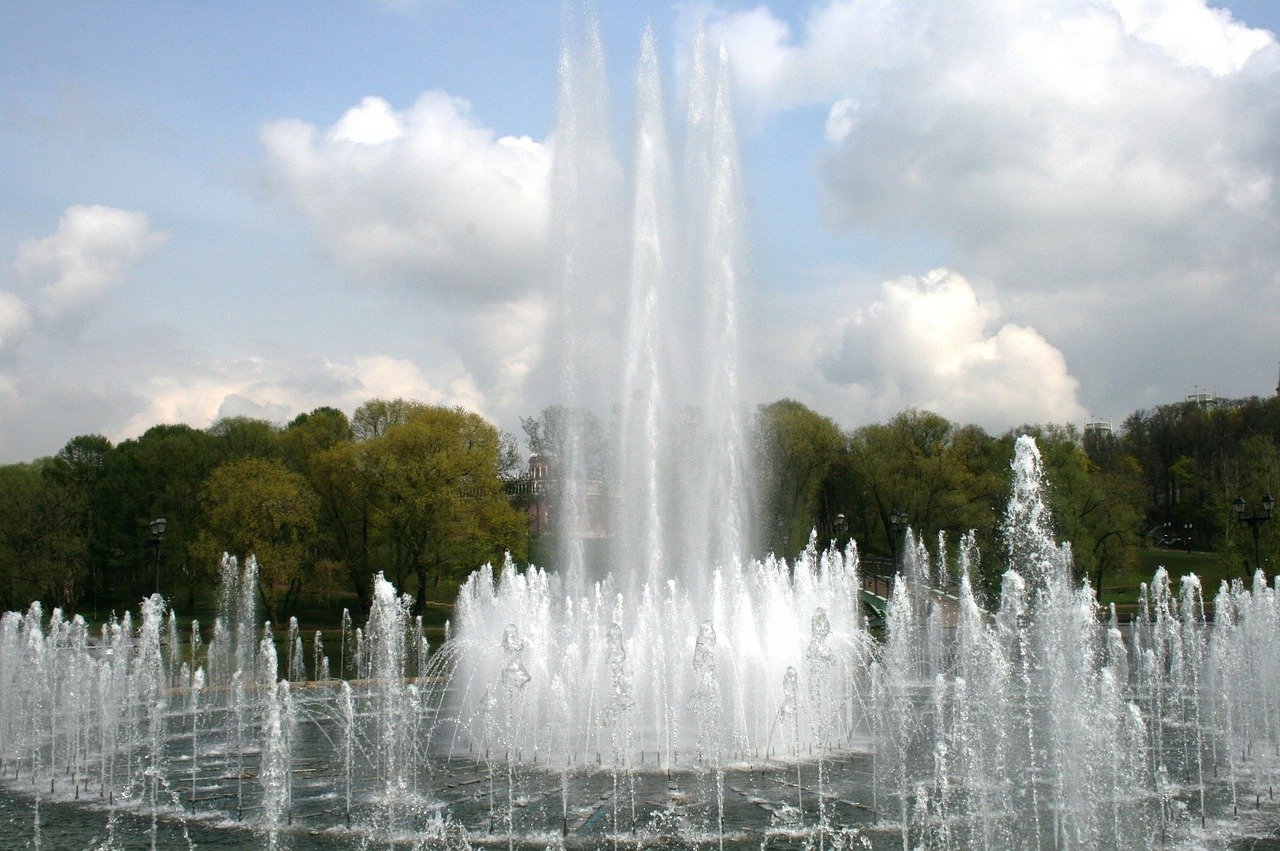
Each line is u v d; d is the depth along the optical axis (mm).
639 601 27922
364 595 57719
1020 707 24656
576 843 14859
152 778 20578
